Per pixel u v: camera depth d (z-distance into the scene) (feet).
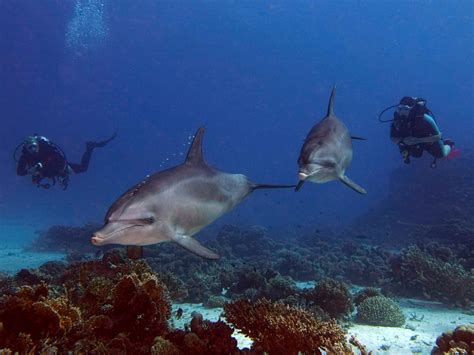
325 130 13.65
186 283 32.35
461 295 30.76
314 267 42.93
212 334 13.67
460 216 72.38
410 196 87.45
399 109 36.55
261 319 14.14
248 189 13.88
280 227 103.76
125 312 14.26
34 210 129.70
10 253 55.62
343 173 14.43
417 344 20.65
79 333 13.29
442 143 37.42
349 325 23.75
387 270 40.22
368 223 85.81
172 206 10.05
